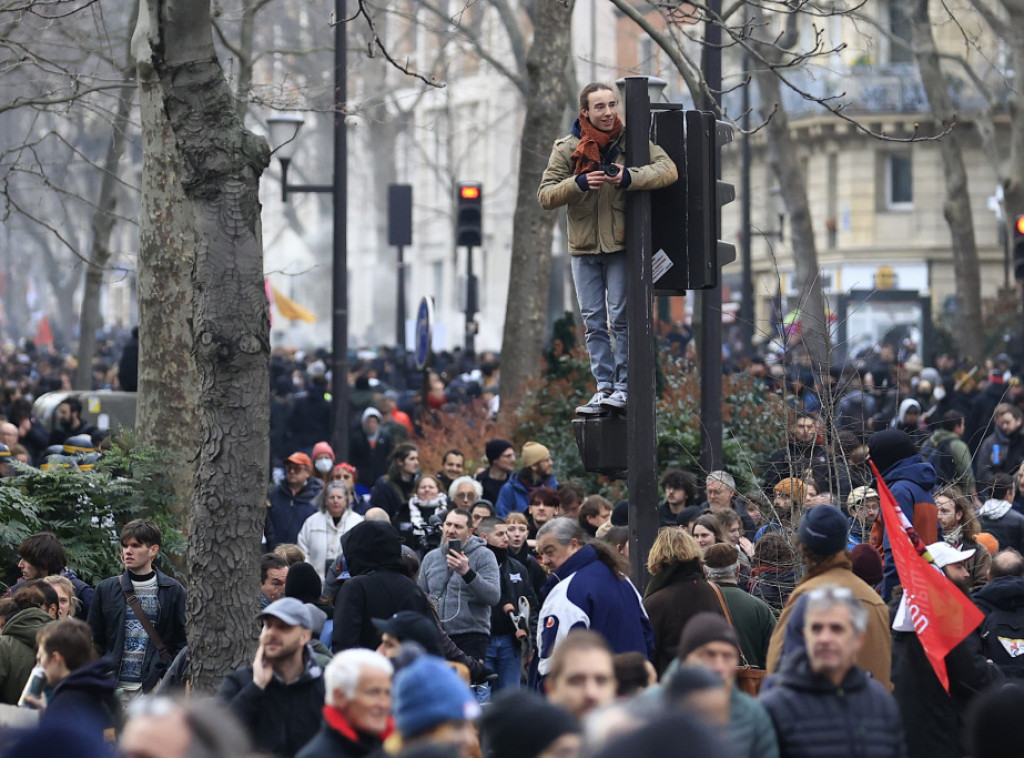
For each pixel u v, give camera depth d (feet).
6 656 65.67
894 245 375.04
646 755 25.14
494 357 280.92
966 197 245.04
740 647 64.64
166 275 114.32
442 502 106.83
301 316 363.76
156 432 114.32
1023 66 224.74
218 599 62.08
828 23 305.94
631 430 58.39
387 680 43.06
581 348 139.03
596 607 60.18
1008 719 39.14
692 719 25.75
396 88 371.15
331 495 105.60
